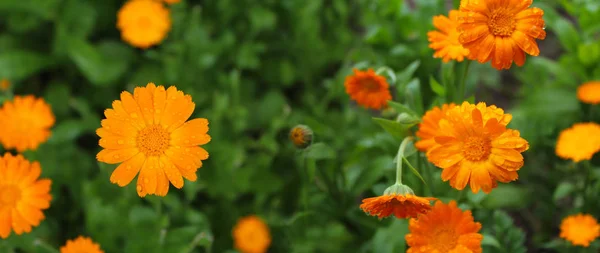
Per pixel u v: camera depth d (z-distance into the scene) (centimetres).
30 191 81
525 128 100
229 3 113
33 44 117
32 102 94
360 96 86
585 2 103
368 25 110
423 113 90
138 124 73
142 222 92
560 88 105
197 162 73
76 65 114
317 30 113
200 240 91
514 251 89
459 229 77
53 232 99
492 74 111
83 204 101
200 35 109
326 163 92
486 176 74
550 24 104
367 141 93
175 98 73
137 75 110
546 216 98
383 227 91
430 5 105
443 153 75
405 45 106
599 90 98
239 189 103
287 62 114
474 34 75
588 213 94
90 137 112
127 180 73
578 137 91
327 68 118
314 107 108
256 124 111
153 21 105
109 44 112
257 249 99
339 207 93
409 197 73
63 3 112
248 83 113
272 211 103
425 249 77
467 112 74
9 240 94
